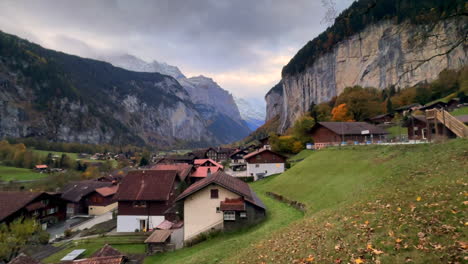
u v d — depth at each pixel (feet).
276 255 45.73
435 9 42.27
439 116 97.09
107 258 70.44
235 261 52.70
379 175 81.76
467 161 56.75
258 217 92.79
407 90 352.08
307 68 613.11
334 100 489.26
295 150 254.88
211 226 95.09
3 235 110.32
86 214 215.51
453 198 39.06
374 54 426.10
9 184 278.87
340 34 500.33
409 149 92.68
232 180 111.34
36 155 409.90
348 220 47.85
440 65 329.72
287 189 125.29
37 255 113.70
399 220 38.75
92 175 363.97
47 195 185.88
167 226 119.44
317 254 38.81
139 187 146.41
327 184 102.68
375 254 32.53
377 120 299.79
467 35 40.11
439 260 27.27
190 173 212.84
